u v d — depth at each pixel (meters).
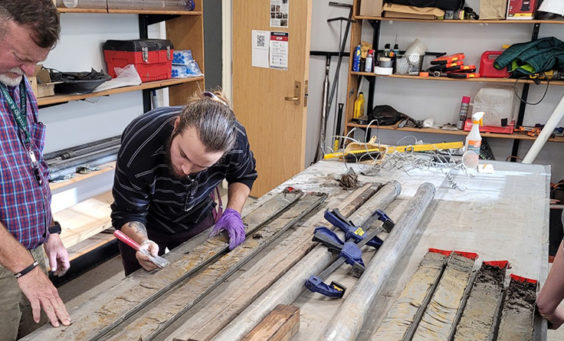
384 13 3.50
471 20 3.25
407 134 3.98
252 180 1.66
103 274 2.79
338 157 2.34
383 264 1.23
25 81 1.49
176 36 3.11
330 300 1.17
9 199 1.39
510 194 1.92
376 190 1.85
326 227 1.42
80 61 2.62
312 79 4.14
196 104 1.15
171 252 1.34
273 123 3.60
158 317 1.04
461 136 3.80
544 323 1.12
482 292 1.18
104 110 2.86
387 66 3.60
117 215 1.44
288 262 1.27
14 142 1.39
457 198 1.87
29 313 1.67
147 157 1.30
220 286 1.19
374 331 1.07
